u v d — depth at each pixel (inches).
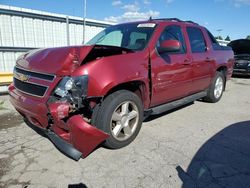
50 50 131.3
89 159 124.0
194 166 119.4
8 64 280.4
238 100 259.4
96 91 114.3
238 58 432.5
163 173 113.1
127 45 158.7
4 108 206.5
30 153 128.8
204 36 210.2
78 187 102.3
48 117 113.5
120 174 111.8
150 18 191.3
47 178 107.8
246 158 128.2
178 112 207.3
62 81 110.8
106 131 124.3
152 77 144.8
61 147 115.3
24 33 291.7
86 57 124.3
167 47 147.3
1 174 109.8
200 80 202.5
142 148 136.6
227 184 105.7
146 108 150.4
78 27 349.1
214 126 175.2
